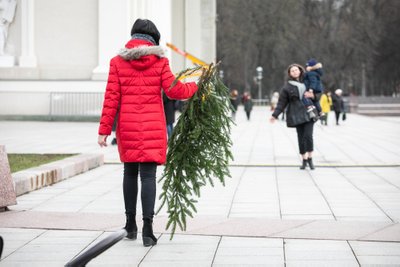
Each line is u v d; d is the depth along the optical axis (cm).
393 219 824
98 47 3488
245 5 8206
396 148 1972
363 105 6450
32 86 3450
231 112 677
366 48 8100
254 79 8781
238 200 988
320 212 879
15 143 2003
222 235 729
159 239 712
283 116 4188
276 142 2267
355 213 870
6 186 875
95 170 1385
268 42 8206
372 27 8075
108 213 864
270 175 1309
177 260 626
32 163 1338
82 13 3519
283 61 8281
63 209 907
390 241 694
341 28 8244
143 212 686
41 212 870
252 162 1550
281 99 1365
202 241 702
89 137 2286
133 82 686
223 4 8212
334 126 3541
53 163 1272
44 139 2180
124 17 3462
